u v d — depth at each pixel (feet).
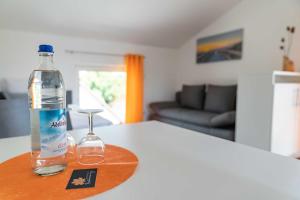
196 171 1.82
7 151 2.31
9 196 1.40
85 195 1.42
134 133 3.11
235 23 11.85
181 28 12.95
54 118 1.68
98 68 12.71
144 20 11.34
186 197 1.40
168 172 1.79
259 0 10.72
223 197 1.41
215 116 9.99
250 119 8.11
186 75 15.23
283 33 9.96
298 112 8.41
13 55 10.15
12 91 9.47
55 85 1.88
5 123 5.84
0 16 9.12
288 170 1.87
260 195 1.45
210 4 11.14
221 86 11.69
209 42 13.30
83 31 11.34
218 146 2.53
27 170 1.80
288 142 8.19
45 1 8.87
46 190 1.48
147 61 14.38
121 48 13.28
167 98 15.62
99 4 9.57
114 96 13.58
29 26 10.11
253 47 11.12
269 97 7.50
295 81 9.04
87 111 2.32
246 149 2.44
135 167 1.88
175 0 10.22
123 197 1.40
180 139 2.80
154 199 1.38
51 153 1.70
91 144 2.19
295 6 9.50
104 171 1.79
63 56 11.45
